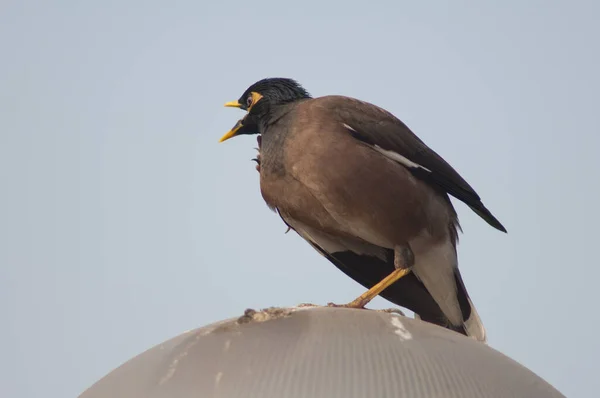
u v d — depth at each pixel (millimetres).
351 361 6082
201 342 6543
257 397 5816
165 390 6082
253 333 6496
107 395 6316
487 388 6078
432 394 5883
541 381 6578
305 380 5914
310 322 6613
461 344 6574
